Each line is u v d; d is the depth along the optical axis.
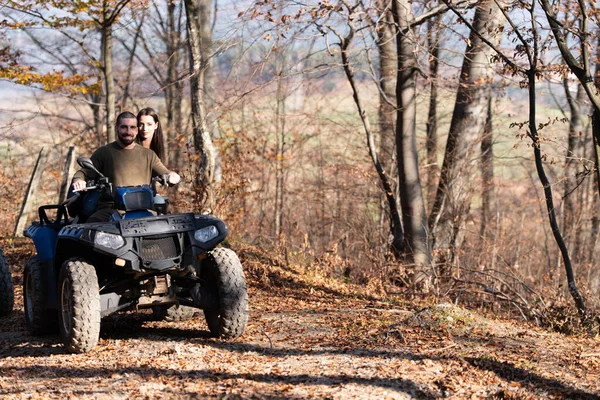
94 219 6.59
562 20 9.87
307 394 4.92
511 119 16.89
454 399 5.05
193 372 5.53
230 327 6.60
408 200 12.66
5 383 5.34
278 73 11.14
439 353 6.29
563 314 8.80
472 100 13.64
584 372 5.98
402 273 11.27
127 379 5.36
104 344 6.56
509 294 11.47
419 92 13.12
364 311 8.18
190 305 6.54
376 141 18.31
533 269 16.95
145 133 7.83
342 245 14.02
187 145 12.77
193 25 12.25
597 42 12.28
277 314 8.09
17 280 10.46
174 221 6.35
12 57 15.91
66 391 5.07
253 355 6.14
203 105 12.41
